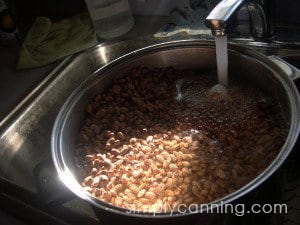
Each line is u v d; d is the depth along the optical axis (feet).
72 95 1.06
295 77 0.97
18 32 1.67
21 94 1.39
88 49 1.47
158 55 1.18
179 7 1.50
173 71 1.21
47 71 1.43
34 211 1.00
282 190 0.93
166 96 1.18
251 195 0.72
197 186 0.89
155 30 1.50
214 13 0.90
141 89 1.20
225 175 0.89
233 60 1.10
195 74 1.22
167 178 0.93
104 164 1.00
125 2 1.54
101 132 1.11
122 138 1.08
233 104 1.10
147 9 1.58
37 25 1.66
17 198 1.04
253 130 1.01
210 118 1.09
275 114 1.01
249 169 0.89
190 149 0.99
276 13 1.28
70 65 1.43
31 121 1.29
